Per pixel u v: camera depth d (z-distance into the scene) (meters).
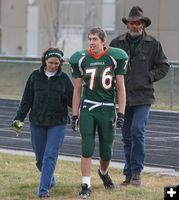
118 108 23.61
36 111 23.72
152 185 25.48
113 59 23.11
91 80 23.08
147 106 25.36
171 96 63.00
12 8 120.62
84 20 109.69
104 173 24.34
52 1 113.69
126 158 25.72
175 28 96.25
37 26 116.81
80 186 24.75
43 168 23.30
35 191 23.94
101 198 22.89
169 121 53.19
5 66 78.62
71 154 33.78
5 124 48.19
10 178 26.17
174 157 33.88
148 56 25.36
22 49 119.25
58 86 23.50
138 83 25.19
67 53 110.31
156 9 97.12
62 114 23.64
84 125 23.12
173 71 64.56
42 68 23.69
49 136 23.55
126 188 24.61
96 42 23.02
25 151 34.16
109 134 23.48
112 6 104.62
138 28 25.27
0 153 32.84
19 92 75.75
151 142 40.00
